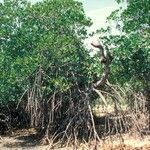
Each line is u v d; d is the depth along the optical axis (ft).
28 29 74.23
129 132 70.79
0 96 79.05
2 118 86.58
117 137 68.49
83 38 74.23
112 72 73.67
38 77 68.85
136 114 73.00
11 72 70.18
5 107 85.81
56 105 71.15
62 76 71.51
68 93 72.08
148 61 73.15
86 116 69.46
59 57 69.31
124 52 70.79
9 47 75.10
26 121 88.84
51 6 73.31
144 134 71.36
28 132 86.02
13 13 75.05
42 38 68.44
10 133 85.10
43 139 73.00
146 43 70.33
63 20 72.43
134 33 70.90
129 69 73.51
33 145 73.10
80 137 69.10
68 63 71.51
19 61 68.18
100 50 67.67
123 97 73.10
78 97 71.67
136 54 72.08
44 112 72.38
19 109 86.58
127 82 75.00
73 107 71.05
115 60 72.38
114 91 72.18
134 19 70.69
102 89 74.02
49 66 69.51
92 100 74.54
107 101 73.31
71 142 68.59
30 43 73.82
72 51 69.31
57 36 68.95
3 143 76.69
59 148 68.23
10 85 75.15
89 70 73.10
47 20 75.10
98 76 73.36
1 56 73.72
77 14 71.36
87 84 73.00
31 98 69.41
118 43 70.95
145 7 69.10
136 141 67.62
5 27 75.56
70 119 69.51
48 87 70.23
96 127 75.31
